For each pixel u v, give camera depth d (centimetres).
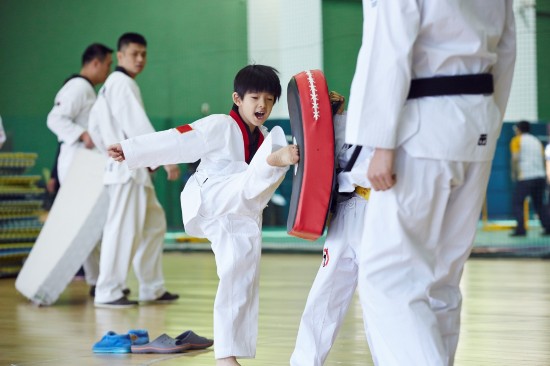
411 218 290
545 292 730
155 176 1489
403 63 278
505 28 311
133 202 682
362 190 327
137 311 653
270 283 830
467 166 294
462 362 433
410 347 285
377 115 281
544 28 1586
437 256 304
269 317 599
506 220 1675
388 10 280
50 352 481
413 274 294
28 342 517
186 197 390
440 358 282
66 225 723
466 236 308
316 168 321
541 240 1345
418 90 288
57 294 707
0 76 1594
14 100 1586
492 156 299
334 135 326
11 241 955
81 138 789
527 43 1600
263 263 1064
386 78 279
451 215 305
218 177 382
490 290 746
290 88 337
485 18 296
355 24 1537
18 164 981
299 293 745
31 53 1586
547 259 1073
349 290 344
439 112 286
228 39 1583
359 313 607
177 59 1584
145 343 488
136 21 1578
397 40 278
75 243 713
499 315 597
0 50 1594
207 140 388
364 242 296
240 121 395
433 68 288
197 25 1586
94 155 724
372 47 281
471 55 288
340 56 1545
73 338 531
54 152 1545
